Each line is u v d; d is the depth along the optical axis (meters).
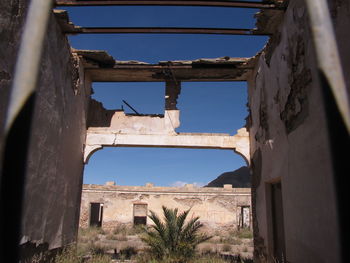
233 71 8.81
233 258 9.41
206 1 5.11
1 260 1.56
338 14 3.66
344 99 1.48
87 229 20.55
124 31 5.98
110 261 8.20
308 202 4.38
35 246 5.32
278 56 5.98
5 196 1.50
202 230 20.98
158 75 9.23
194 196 21.80
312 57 4.33
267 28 6.10
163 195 21.92
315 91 4.21
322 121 3.97
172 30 5.84
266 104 6.95
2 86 4.05
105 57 8.24
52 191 6.12
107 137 9.20
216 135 9.23
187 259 7.97
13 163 1.50
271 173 6.45
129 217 21.59
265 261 6.79
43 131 5.55
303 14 4.68
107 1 5.05
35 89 1.54
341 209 1.48
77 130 8.02
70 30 6.22
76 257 7.12
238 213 21.56
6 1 4.14
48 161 5.86
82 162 8.73
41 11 1.60
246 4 5.28
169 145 9.22
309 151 4.39
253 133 8.44
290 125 5.25
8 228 1.53
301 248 4.62
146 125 9.45
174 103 9.60
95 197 22.11
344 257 1.53
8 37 4.19
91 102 9.57
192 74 9.09
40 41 1.57
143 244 13.53
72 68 7.31
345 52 3.50
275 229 6.64
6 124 1.50
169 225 8.51
